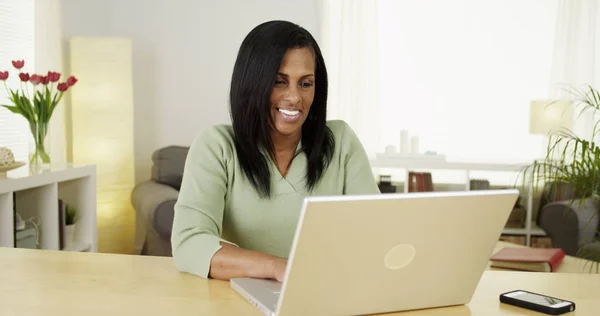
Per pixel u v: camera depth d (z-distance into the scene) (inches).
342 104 200.2
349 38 198.8
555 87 195.8
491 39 206.5
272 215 61.9
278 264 47.9
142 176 204.4
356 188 65.9
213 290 46.9
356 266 39.2
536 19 204.5
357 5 198.8
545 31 204.4
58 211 133.0
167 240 147.7
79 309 42.0
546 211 165.3
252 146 60.2
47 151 138.2
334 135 66.4
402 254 40.3
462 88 208.1
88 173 142.6
